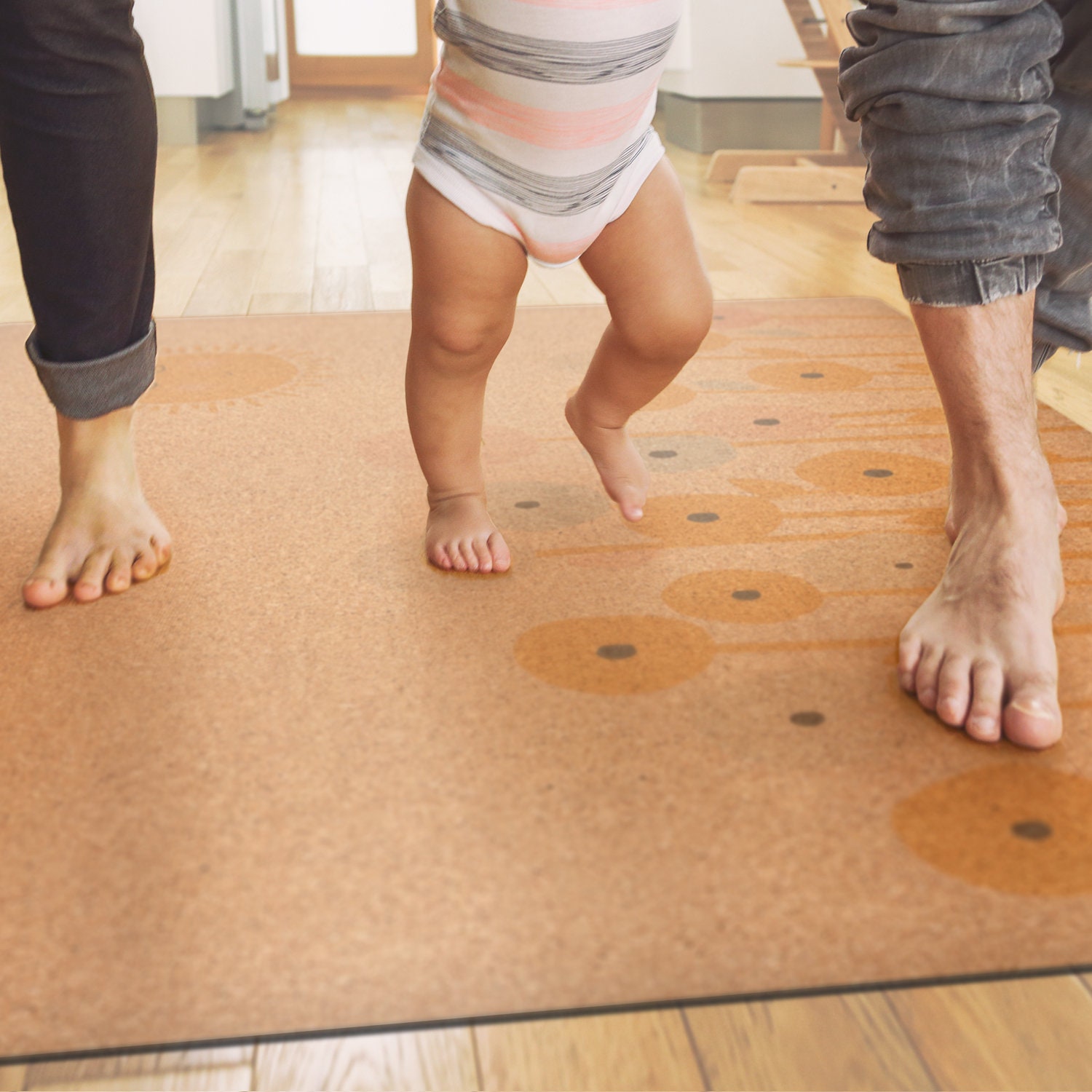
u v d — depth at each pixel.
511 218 0.83
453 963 0.54
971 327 0.79
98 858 0.61
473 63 0.79
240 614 0.87
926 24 0.74
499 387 1.45
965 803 0.65
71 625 0.86
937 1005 0.52
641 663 0.80
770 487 1.12
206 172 3.43
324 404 1.38
